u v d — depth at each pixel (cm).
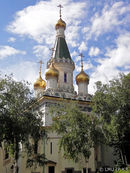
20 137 2686
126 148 3709
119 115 3200
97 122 3050
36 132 2803
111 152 4244
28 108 2872
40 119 2930
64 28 5684
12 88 2783
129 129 3331
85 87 4916
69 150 2830
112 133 3034
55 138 3659
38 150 3581
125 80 3300
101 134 2972
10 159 3781
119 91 3219
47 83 4691
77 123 2916
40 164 3083
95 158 3894
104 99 3203
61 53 5147
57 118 3078
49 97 4050
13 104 2736
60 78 4859
